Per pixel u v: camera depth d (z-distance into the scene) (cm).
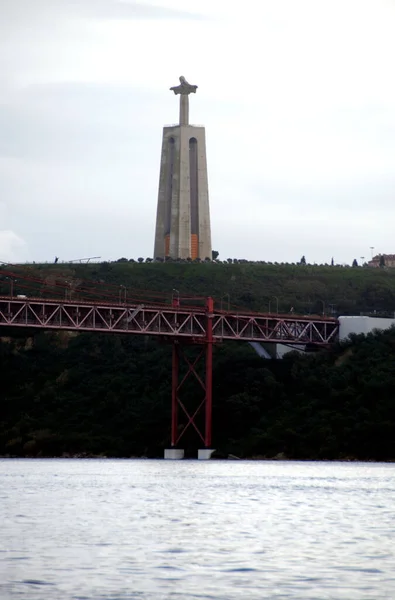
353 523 13388
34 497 16750
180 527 12850
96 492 17750
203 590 9000
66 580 9300
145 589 9006
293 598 8725
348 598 8738
